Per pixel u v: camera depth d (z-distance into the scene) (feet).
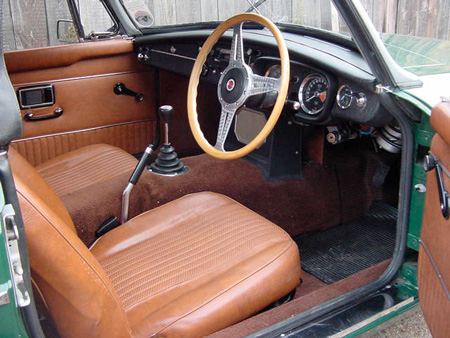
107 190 7.02
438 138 4.53
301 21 7.33
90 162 7.95
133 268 5.17
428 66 6.05
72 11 8.66
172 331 4.45
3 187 2.86
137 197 7.16
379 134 6.98
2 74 2.79
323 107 6.49
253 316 5.14
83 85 8.98
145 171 7.57
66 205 6.68
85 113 9.12
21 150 8.68
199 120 9.81
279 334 4.73
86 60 8.88
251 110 7.84
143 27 9.23
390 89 5.26
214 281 4.91
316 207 8.23
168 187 7.34
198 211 6.07
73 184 7.35
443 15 9.87
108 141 9.52
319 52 6.39
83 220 6.63
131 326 4.41
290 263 5.25
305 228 8.24
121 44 9.09
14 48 8.35
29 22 8.38
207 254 5.28
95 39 9.03
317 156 8.20
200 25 8.56
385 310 5.21
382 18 8.88
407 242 5.67
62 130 8.98
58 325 3.59
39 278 3.34
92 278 3.58
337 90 6.34
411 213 5.56
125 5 9.18
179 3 8.69
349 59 6.19
